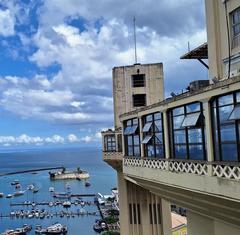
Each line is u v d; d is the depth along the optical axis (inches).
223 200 717.9
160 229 1742.1
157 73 1886.1
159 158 981.2
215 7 965.8
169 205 1759.4
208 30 991.0
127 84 1879.9
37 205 6574.8
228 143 699.4
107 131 1791.3
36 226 4995.1
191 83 994.7
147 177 1061.1
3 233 4692.4
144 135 1102.4
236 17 885.2
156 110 994.1
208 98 744.3
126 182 1752.0
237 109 666.8
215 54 959.0
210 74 983.6
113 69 1893.5
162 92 1879.9
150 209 1750.7
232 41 898.1
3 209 6309.1
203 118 776.3
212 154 742.5
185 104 842.8
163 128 958.4
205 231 959.6
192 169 813.9
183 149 864.9
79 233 4675.2
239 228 760.3
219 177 717.3
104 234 4239.7
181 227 3002.0
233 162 681.0
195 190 798.5
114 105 1877.5
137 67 1884.8
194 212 953.5
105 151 1782.7
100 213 5605.3
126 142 1272.1
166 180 935.0
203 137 778.2
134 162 1170.6
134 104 1868.8
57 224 4923.7
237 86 661.3
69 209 6141.7
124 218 1744.6
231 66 900.0
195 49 1173.7
